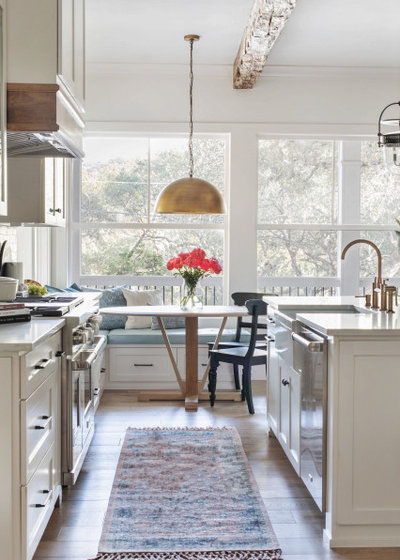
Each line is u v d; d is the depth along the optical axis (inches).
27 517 90.0
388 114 248.4
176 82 243.3
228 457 151.8
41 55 109.8
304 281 256.8
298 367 129.0
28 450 91.4
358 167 255.4
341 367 106.0
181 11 182.5
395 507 107.1
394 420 106.7
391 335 105.3
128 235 254.5
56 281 247.4
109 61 234.4
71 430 124.6
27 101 109.8
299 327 128.7
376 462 106.8
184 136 250.8
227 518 117.4
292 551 105.3
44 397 104.3
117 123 242.7
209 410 198.5
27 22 109.7
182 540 108.4
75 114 126.9
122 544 106.6
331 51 220.7
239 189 246.5
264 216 255.0
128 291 243.3
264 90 245.4
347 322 113.0
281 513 120.4
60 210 167.5
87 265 253.9
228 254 249.3
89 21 190.7
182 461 148.9
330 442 107.7
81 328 130.3
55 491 116.3
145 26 195.5
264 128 246.1
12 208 146.6
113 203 252.7
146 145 252.4
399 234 221.9
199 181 203.6
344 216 256.1
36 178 146.6
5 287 132.7
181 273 213.2
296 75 243.4
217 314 195.6
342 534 107.0
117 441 165.2
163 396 211.6
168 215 253.8
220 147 253.1
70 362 121.8
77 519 117.0
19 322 112.1
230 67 239.9
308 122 246.7
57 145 123.9
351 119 247.8
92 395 157.9
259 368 246.7
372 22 191.5
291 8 160.1
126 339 224.8
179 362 226.4
